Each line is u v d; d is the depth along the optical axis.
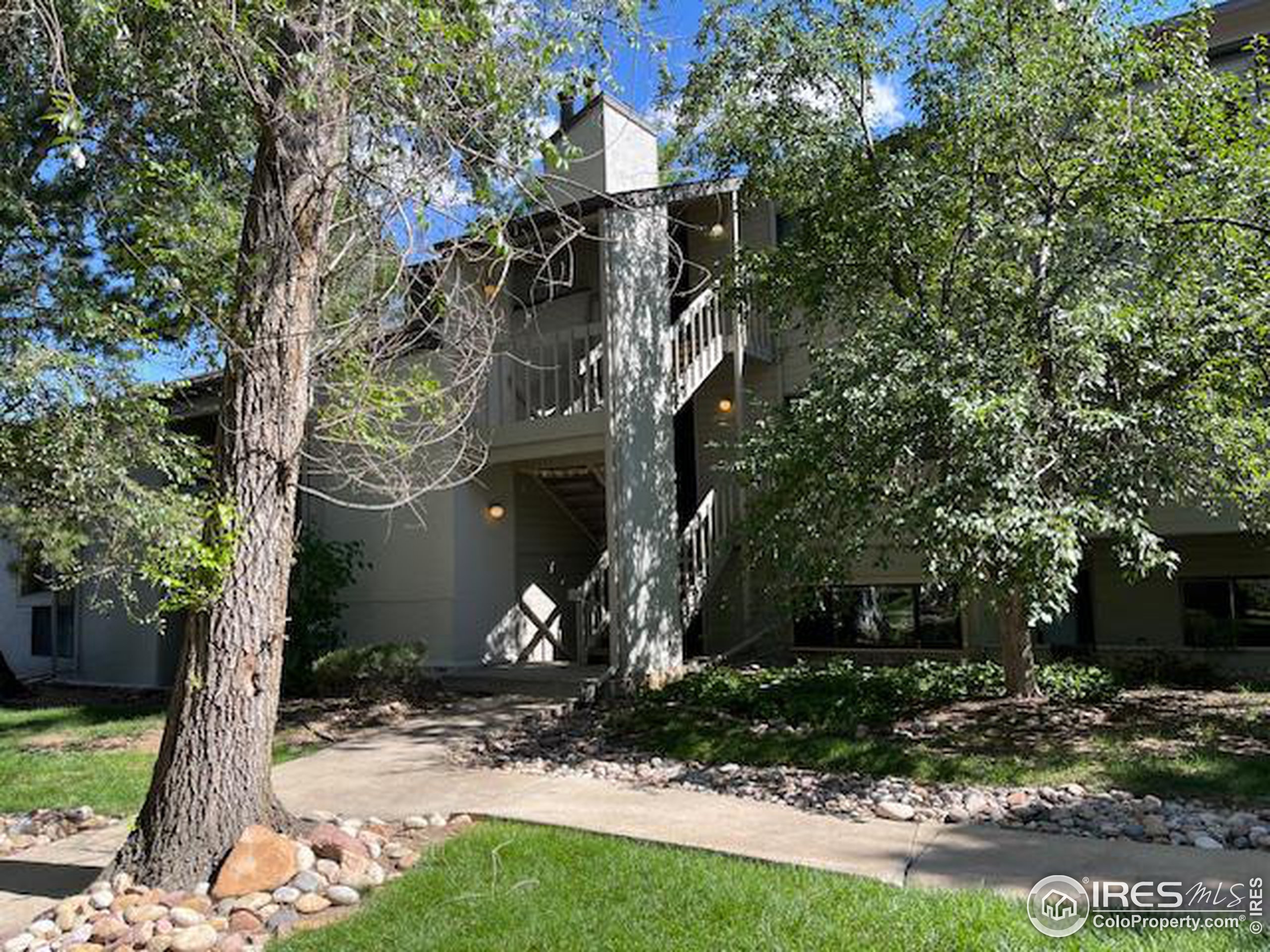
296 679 12.12
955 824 5.89
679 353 12.73
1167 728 8.01
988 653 12.04
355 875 4.95
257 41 5.45
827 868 4.89
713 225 14.42
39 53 6.93
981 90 8.15
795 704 9.22
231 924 4.43
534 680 11.35
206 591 5.18
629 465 11.43
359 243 6.64
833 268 9.45
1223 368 7.83
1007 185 8.34
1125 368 7.66
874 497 7.73
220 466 5.43
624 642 11.02
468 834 5.71
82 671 16.62
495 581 13.12
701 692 10.23
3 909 4.94
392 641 12.91
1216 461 8.13
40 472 8.27
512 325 13.55
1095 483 7.43
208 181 8.34
